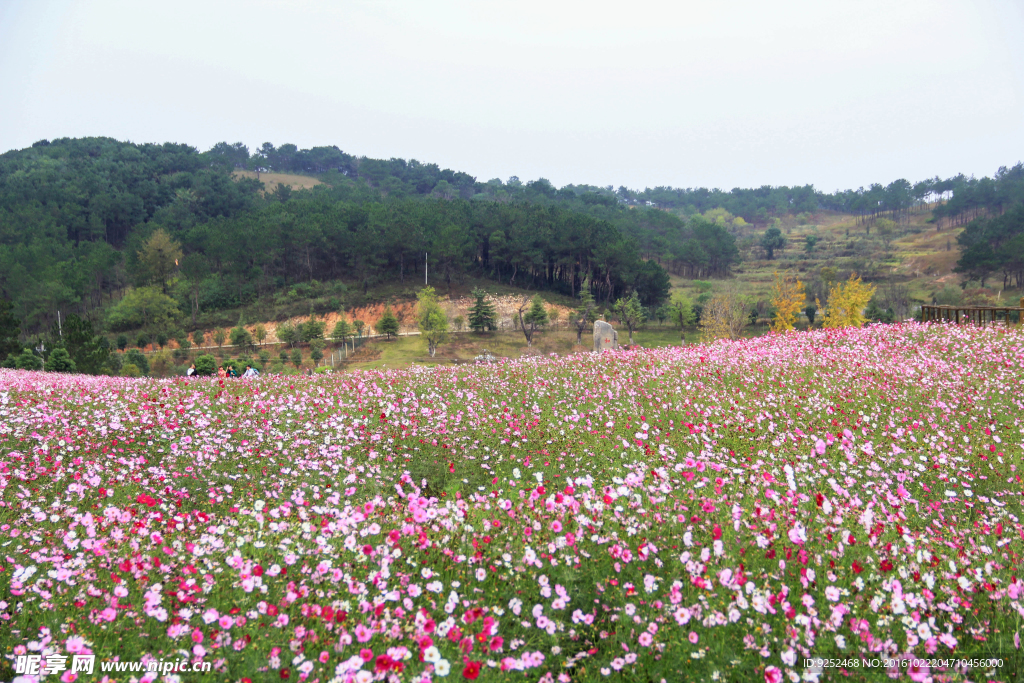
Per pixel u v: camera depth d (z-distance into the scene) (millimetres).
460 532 7094
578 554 6605
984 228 188250
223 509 8805
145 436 11742
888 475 9680
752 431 12234
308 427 12711
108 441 11133
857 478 9781
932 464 10180
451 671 4910
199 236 163250
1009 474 9977
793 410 13219
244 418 13047
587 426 13180
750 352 19344
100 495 8734
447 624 5098
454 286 144375
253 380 18594
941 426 12070
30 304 121188
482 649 5109
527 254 145125
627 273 138000
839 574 5855
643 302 143500
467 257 149500
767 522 6582
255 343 111062
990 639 5309
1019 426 11953
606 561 6422
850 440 10727
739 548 6328
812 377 15648
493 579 6273
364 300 132000
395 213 167375
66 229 180750
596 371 17969
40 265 136750
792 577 5793
